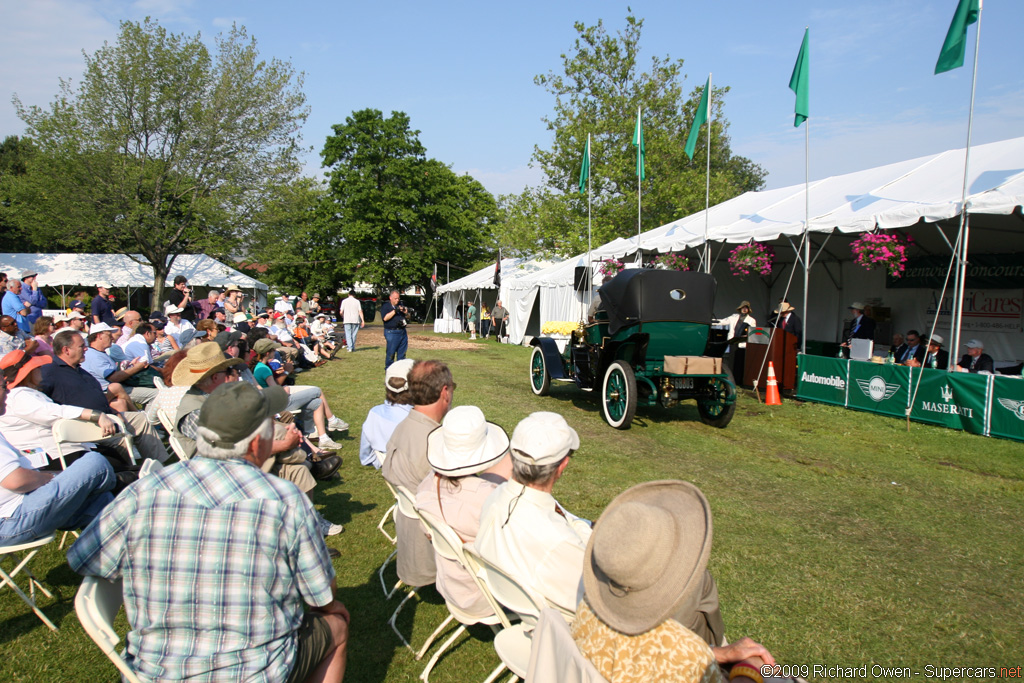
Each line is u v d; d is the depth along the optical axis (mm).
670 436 7492
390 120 37531
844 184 11664
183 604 1753
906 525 4602
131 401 5684
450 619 2869
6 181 24938
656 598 1525
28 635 3033
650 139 25281
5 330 6512
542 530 2160
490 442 2812
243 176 26406
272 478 1903
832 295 15438
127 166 24016
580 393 10547
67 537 4160
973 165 9078
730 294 16891
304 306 18250
